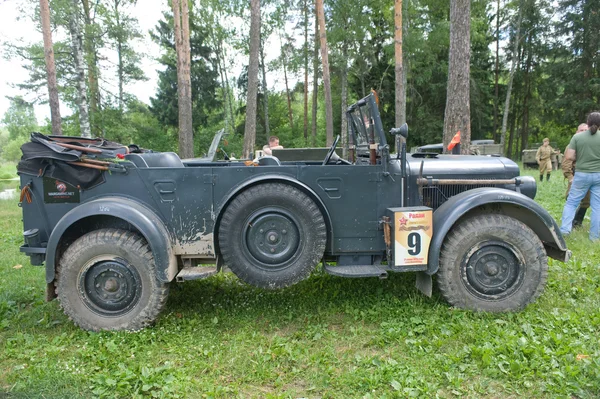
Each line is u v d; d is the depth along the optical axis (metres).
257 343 3.40
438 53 28.45
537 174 16.69
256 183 3.66
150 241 3.49
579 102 28.77
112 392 2.75
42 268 5.46
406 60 23.89
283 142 34.16
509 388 2.68
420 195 3.94
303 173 3.73
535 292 3.73
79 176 3.65
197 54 31.64
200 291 4.58
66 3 13.67
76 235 3.84
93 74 20.06
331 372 2.93
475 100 30.52
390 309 3.88
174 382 2.82
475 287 3.75
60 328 3.74
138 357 3.18
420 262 3.69
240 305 4.16
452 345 3.23
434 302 3.98
